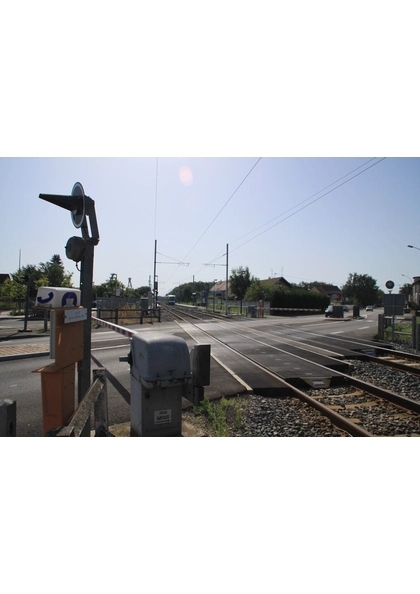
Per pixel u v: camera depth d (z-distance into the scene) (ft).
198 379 12.77
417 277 201.46
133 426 14.28
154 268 137.49
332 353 40.63
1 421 8.93
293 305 190.70
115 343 44.24
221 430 16.61
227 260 153.99
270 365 32.68
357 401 23.21
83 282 14.47
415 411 21.08
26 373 27.55
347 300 352.08
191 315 131.34
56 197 14.33
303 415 20.07
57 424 12.39
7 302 123.13
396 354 42.14
